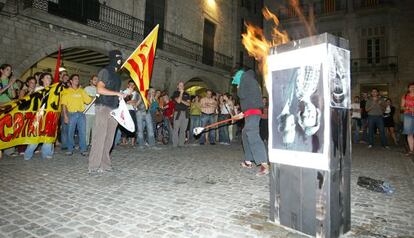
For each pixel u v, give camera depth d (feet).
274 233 8.07
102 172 15.48
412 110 25.23
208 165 18.44
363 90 80.38
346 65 8.02
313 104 7.71
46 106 19.48
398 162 21.24
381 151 28.43
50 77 20.93
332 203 7.46
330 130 7.39
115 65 15.80
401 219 9.34
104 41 41.96
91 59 48.67
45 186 12.44
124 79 47.03
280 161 8.54
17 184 12.60
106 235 7.82
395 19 76.43
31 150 18.84
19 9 31.65
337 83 7.66
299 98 8.05
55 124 20.06
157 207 10.13
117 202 10.58
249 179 14.61
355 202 11.14
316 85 7.64
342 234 7.90
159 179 14.30
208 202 10.77
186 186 13.05
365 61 79.36
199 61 64.34
